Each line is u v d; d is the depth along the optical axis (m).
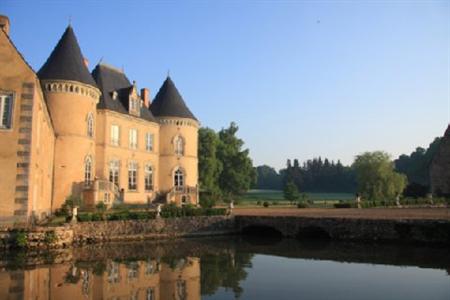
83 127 35.59
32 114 22.59
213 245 25.42
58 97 34.53
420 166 95.12
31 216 23.02
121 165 41.91
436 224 23.70
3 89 22.61
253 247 24.45
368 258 20.16
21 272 16.02
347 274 16.42
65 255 20.50
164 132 48.41
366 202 45.03
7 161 22.00
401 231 24.94
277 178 186.88
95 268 17.14
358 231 26.61
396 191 58.53
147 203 42.44
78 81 35.03
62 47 35.97
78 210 32.09
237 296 13.00
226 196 74.56
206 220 30.47
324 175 150.88
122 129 42.38
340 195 126.31
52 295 12.69
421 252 21.69
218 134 82.88
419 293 13.39
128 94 43.72
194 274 16.31
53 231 22.39
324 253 21.91
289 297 12.89
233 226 31.62
